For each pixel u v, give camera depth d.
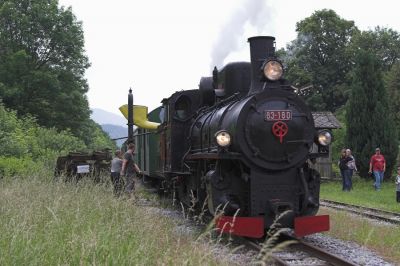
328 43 52.16
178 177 12.37
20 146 19.14
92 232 5.93
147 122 17.50
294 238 8.75
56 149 23.31
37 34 33.78
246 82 10.51
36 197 8.52
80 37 35.22
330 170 26.83
